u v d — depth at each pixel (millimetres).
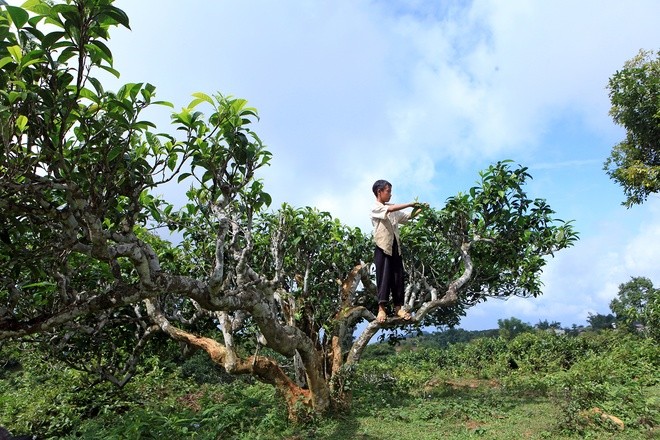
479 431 6754
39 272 4898
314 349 7602
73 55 3262
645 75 16078
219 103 4953
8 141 3344
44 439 8188
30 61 3174
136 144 5258
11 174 3527
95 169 4082
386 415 7887
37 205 4355
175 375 11930
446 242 10273
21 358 12180
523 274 10047
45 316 4504
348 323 9633
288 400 7719
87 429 7832
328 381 8445
